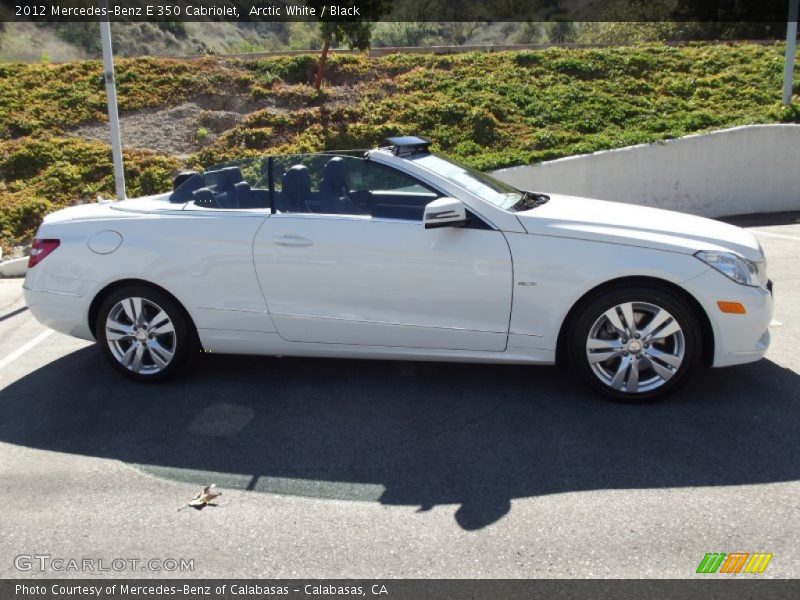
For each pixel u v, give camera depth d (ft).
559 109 44.68
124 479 12.71
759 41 54.80
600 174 37.52
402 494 11.93
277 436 14.11
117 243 16.40
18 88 47.57
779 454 12.62
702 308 14.08
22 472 13.05
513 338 14.88
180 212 16.53
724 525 10.67
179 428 14.60
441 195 15.31
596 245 14.29
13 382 17.56
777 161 38.27
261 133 42.78
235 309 15.97
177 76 49.16
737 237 14.88
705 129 40.19
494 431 13.93
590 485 11.91
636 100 45.52
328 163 16.08
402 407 15.16
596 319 14.43
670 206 38.34
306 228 15.52
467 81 47.75
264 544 10.69
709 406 14.56
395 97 46.55
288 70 50.01
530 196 17.22
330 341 15.78
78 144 42.34
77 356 19.26
